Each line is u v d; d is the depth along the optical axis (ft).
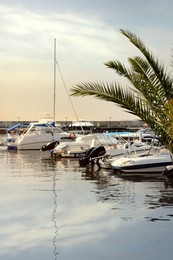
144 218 38.01
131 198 48.75
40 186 59.72
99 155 90.27
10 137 152.15
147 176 70.64
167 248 28.76
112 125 295.89
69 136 145.89
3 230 34.27
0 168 87.10
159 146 84.84
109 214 39.93
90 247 29.35
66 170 82.17
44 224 36.22
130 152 89.86
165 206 43.60
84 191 54.54
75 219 38.01
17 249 29.12
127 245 29.66
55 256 27.48
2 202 46.80
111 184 61.16
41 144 144.46
